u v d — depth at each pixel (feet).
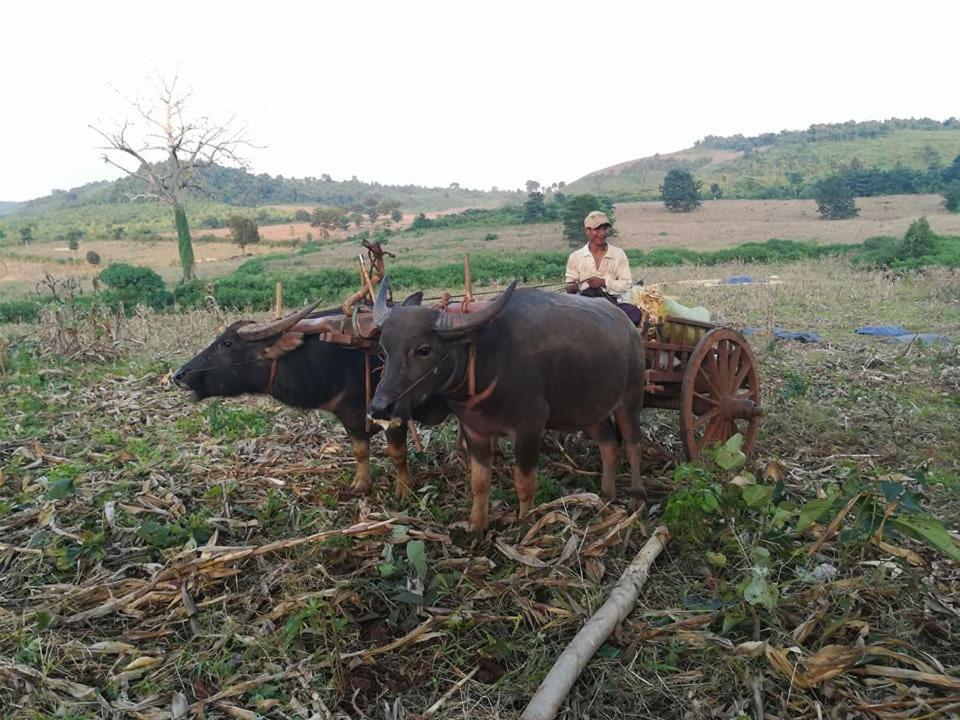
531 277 116.06
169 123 141.69
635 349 17.90
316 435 24.22
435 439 23.32
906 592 13.74
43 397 29.55
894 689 11.59
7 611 13.82
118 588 14.35
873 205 285.43
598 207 191.52
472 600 13.88
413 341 14.23
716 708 11.47
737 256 121.90
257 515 17.33
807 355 37.65
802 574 13.99
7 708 11.53
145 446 22.38
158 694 11.87
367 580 14.34
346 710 11.80
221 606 13.92
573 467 20.56
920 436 24.67
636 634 13.10
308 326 18.02
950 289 65.46
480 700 11.76
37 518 17.17
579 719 11.44
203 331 47.57
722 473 18.12
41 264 233.14
